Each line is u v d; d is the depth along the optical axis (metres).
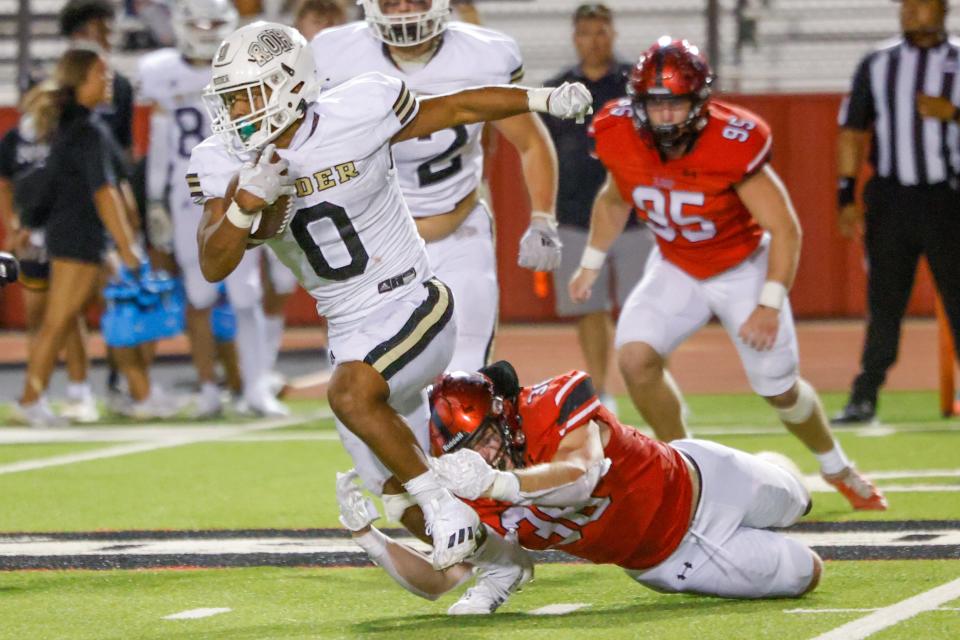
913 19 28.27
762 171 18.77
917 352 41.72
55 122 30.66
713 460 14.78
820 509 20.56
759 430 28.69
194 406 34.25
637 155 18.84
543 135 19.45
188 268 31.70
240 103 13.64
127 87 34.41
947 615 14.02
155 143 31.47
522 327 49.25
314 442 28.78
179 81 31.06
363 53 18.66
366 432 14.01
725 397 34.25
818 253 48.53
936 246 28.50
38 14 53.56
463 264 18.95
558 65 54.12
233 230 13.13
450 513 13.70
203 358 32.62
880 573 16.20
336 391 14.07
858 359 40.41
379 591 16.09
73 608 15.32
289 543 18.91
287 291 33.53
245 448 28.06
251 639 13.80
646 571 14.85
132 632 14.19
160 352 46.00
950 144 28.12
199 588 16.28
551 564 17.45
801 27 53.69
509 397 13.56
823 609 14.52
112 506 21.95
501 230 49.22
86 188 30.73
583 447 13.50
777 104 47.66
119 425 31.92
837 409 31.77
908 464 24.44
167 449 28.06
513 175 48.97
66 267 31.06
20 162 31.41
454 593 15.91
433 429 13.60
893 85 28.38
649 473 14.13
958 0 54.50
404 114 14.19
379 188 14.16
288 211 13.57
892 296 29.02
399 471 13.99
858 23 53.56
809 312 48.75
